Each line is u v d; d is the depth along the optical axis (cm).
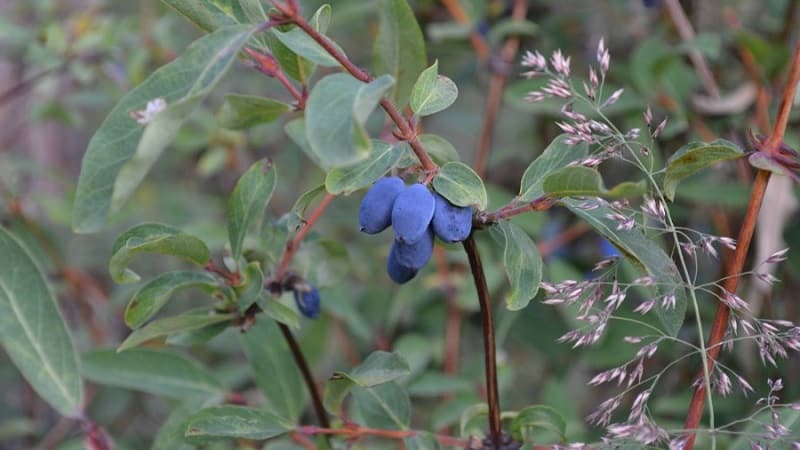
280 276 51
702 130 68
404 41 50
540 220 69
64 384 51
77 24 80
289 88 46
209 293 49
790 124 67
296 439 54
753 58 66
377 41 50
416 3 80
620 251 44
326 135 38
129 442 86
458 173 43
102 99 86
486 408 49
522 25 71
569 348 73
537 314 73
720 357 67
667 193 45
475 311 74
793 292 69
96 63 79
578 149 45
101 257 96
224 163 84
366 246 88
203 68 41
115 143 41
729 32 76
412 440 49
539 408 47
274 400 56
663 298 44
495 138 92
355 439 50
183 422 53
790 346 44
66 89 88
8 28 79
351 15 71
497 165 84
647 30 80
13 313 50
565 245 76
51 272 81
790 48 75
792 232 67
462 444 49
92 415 84
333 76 39
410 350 67
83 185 40
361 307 75
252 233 52
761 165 45
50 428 87
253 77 93
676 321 44
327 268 53
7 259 50
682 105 67
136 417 90
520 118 92
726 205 70
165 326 48
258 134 83
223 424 48
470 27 73
